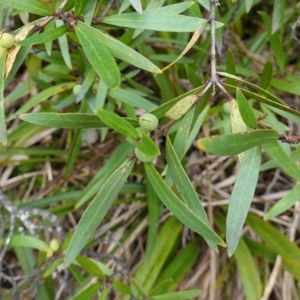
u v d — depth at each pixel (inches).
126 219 32.2
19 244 24.2
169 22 15.7
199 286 31.1
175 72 29.9
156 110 14.7
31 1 15.1
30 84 30.0
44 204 30.4
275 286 30.9
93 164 33.0
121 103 25.0
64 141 34.3
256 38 32.2
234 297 31.0
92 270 22.0
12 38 14.9
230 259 30.9
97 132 32.7
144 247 32.3
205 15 28.9
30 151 31.7
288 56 32.9
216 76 14.9
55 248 23.7
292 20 29.5
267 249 29.9
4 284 32.2
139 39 21.4
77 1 14.6
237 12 27.7
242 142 12.8
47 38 14.7
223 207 31.5
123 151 27.5
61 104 23.8
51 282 29.8
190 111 15.1
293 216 31.0
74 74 26.7
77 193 30.8
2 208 31.4
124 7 18.1
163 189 14.4
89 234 15.1
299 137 13.4
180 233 32.5
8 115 34.7
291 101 33.4
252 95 14.7
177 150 15.4
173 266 30.0
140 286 26.5
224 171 33.3
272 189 33.0
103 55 14.1
